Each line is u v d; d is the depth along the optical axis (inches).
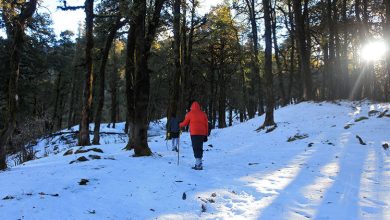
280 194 281.4
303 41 1217.4
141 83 456.4
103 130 1441.9
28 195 260.2
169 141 752.3
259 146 630.5
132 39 570.3
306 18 1364.4
